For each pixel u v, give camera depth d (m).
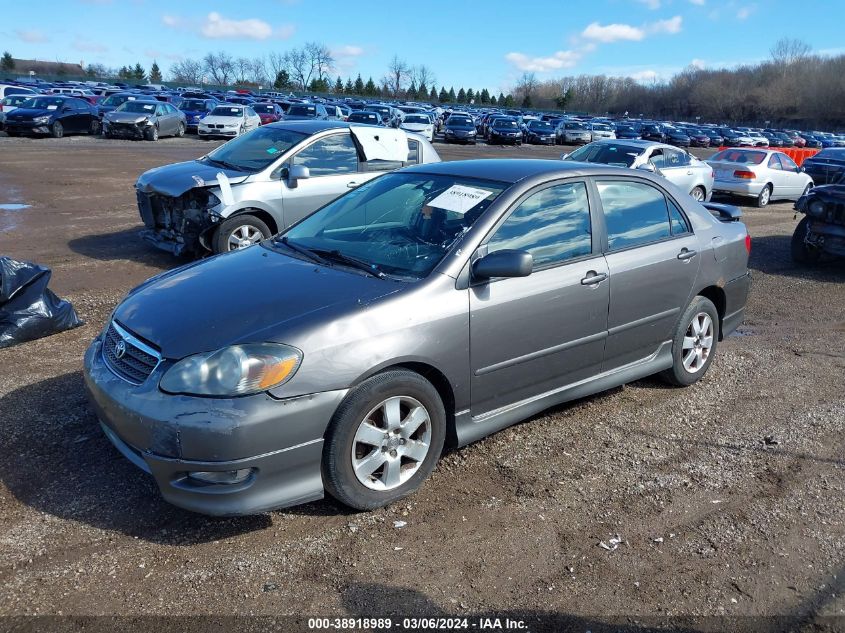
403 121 37.22
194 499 2.99
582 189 4.32
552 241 4.07
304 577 2.93
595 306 4.20
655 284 4.59
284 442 3.02
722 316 5.37
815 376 5.57
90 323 6.02
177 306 3.40
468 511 3.46
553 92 132.00
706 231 5.08
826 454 4.24
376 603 2.79
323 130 8.38
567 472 3.89
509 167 4.35
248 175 7.83
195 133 33.38
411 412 3.44
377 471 3.41
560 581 2.98
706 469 4.00
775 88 104.50
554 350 4.04
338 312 3.23
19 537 3.09
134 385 3.12
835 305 7.91
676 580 3.02
